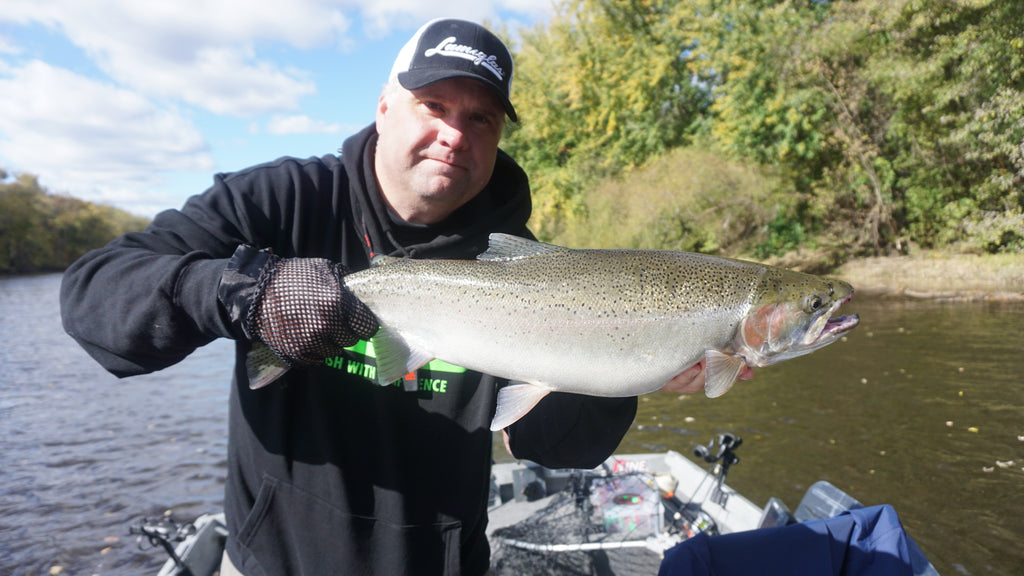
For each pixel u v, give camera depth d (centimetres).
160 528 144
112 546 265
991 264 732
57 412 448
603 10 1097
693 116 1111
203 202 86
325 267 73
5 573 246
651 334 102
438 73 85
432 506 91
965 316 594
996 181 750
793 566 105
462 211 104
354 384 90
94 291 72
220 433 396
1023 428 321
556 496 204
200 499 305
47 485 321
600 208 1039
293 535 89
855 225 905
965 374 414
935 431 323
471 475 95
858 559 109
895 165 850
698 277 106
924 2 733
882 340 525
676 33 1027
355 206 98
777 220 903
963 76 729
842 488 267
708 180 912
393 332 94
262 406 90
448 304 96
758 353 107
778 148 877
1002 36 695
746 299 106
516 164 110
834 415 355
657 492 169
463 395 97
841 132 839
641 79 1063
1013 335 507
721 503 186
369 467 89
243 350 93
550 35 1228
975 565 212
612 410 103
